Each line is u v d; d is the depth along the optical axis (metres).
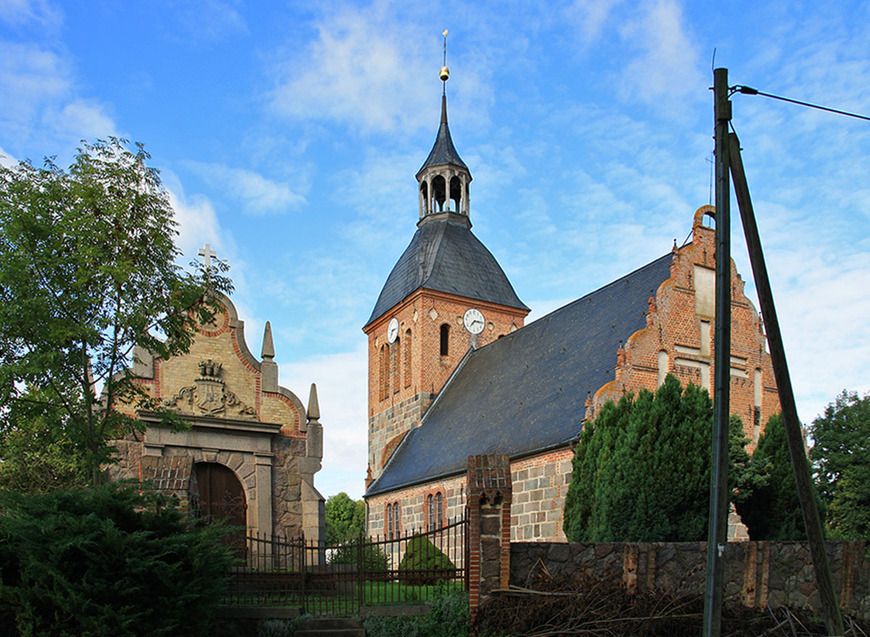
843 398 50.50
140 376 24.50
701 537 20.91
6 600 13.04
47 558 13.13
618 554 16.61
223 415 25.27
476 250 54.66
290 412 26.30
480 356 48.53
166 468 19.16
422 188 56.62
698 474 21.05
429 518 38.50
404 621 16.98
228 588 18.23
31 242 18.19
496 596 16.14
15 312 17.39
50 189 18.75
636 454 21.00
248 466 25.27
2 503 13.88
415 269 52.75
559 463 28.53
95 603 12.95
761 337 33.31
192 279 20.31
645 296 32.75
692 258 32.19
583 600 15.77
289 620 17.25
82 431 18.38
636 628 15.33
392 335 54.28
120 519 14.38
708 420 21.78
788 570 17.47
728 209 12.58
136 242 19.55
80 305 18.27
